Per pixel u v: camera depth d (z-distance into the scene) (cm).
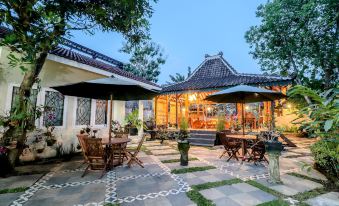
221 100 805
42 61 514
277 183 462
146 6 529
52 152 743
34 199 370
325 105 209
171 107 1852
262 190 424
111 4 481
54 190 415
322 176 521
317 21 1356
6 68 612
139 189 425
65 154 776
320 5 1258
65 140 794
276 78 998
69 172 546
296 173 550
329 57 1346
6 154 508
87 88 542
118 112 1108
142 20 538
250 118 1346
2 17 296
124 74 1032
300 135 1581
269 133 820
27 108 519
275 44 1590
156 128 1414
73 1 449
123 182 468
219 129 1117
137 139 1261
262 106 1449
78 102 866
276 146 471
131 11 501
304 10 1248
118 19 513
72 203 355
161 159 716
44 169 574
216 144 1097
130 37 603
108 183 460
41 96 714
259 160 658
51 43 361
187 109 1469
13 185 440
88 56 1155
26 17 314
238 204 357
